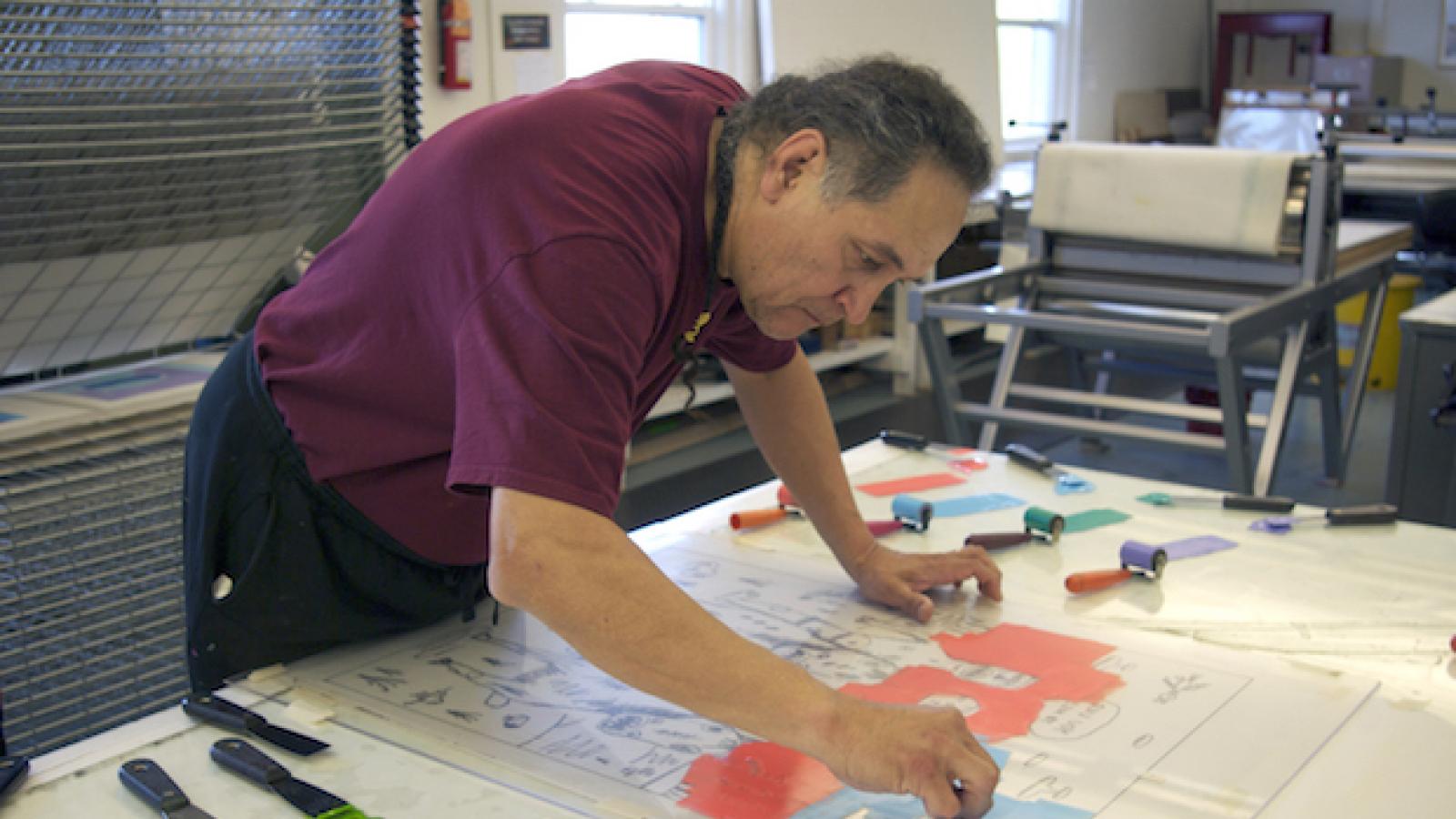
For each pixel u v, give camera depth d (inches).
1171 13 247.1
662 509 121.1
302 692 43.1
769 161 35.7
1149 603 49.4
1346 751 37.5
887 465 68.9
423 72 103.4
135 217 79.8
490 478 32.3
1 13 68.2
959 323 154.2
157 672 75.6
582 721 40.6
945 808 32.0
